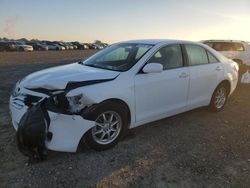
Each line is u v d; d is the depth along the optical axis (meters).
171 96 4.52
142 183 3.06
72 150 3.38
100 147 3.70
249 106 6.40
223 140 4.30
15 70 12.89
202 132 4.60
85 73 3.83
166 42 4.65
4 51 37.44
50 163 3.40
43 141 3.22
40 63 17.83
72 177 3.12
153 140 4.19
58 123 3.26
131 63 4.12
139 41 4.86
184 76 4.66
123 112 3.85
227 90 5.84
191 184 3.07
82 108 3.43
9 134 4.18
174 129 4.68
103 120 3.69
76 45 57.69
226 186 3.06
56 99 3.31
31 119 3.17
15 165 3.33
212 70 5.27
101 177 3.15
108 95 3.60
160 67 4.02
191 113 5.62
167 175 3.23
